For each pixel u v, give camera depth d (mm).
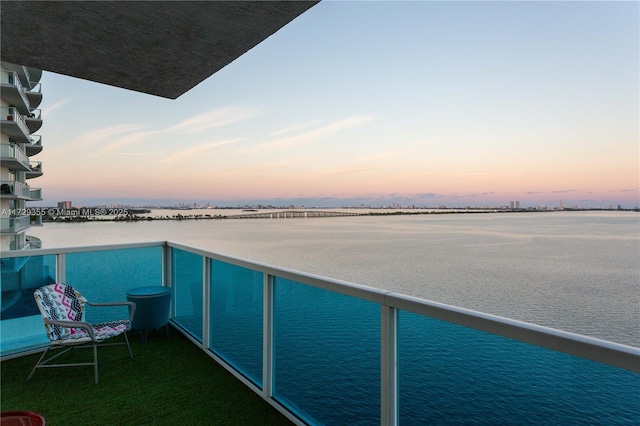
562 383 1240
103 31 2350
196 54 2648
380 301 1885
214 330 3564
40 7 2072
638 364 1007
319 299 2318
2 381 3059
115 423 2465
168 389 2932
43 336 3770
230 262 3193
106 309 4148
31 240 28516
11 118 24922
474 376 1508
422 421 1708
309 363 2393
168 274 4535
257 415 2564
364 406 2012
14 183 24906
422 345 1725
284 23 2160
